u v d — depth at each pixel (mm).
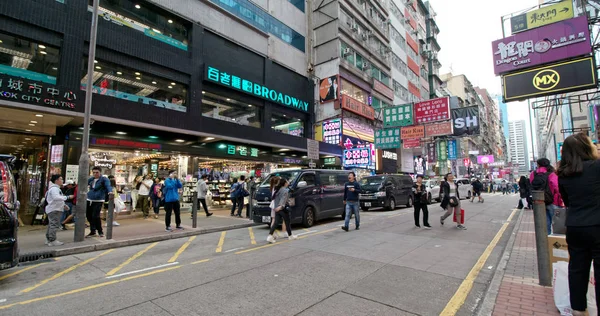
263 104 18219
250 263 5609
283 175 10562
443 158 38438
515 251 6293
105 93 11531
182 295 4051
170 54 13438
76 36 10469
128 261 5949
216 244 7453
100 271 5293
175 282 4590
